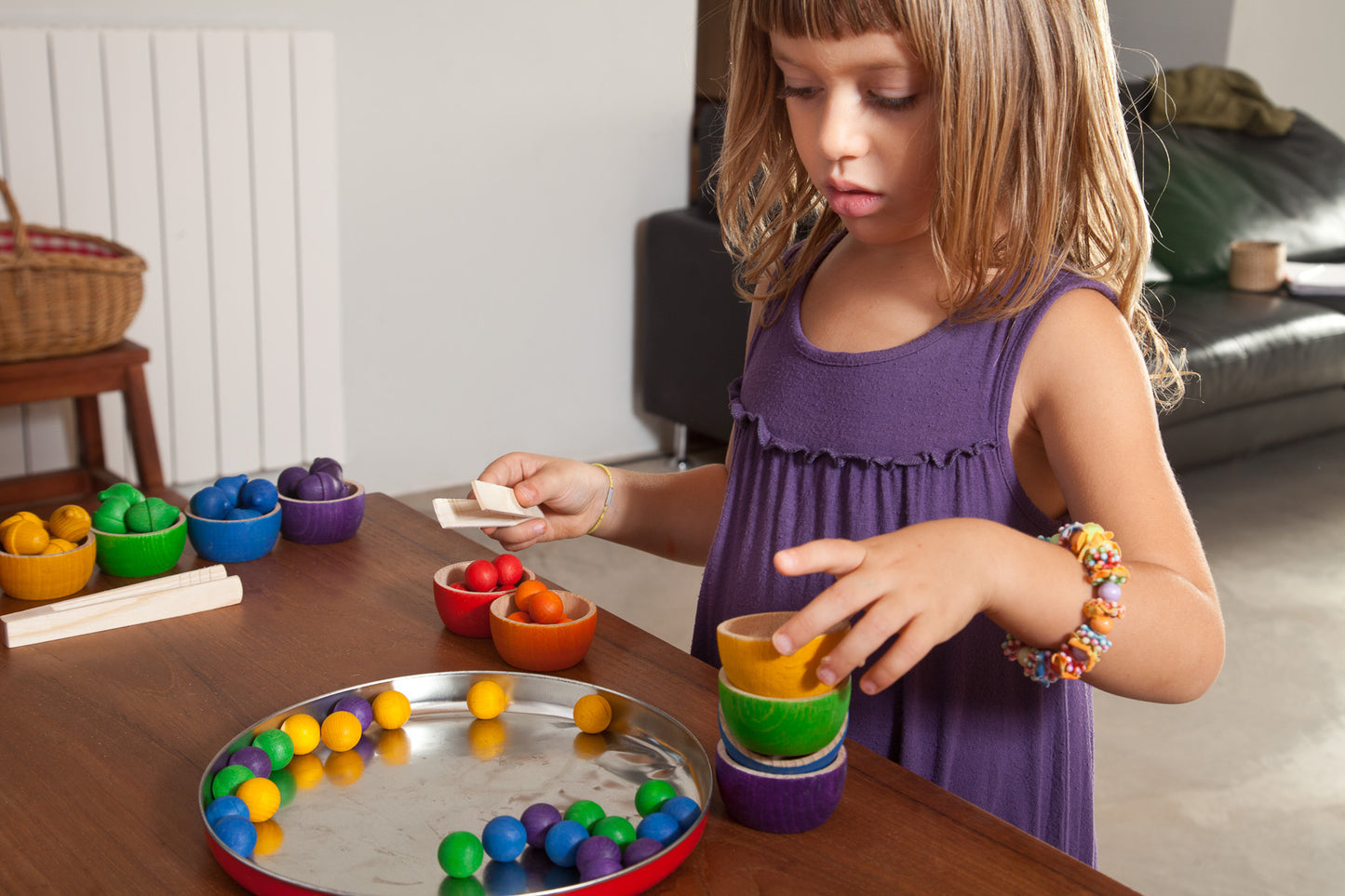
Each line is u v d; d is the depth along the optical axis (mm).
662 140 3201
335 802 672
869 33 696
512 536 917
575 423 3273
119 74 2398
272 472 2799
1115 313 802
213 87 2492
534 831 629
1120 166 809
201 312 2611
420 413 3016
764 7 732
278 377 2738
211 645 844
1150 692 687
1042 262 781
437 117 2846
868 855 623
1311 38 4445
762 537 885
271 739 696
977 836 640
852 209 768
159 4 2502
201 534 979
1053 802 866
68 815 649
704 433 3217
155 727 738
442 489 3092
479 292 3020
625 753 727
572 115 3035
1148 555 721
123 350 2176
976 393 812
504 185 2982
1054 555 663
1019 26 742
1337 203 3742
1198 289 3334
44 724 741
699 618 938
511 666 818
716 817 654
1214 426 3012
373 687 758
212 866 609
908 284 855
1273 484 3252
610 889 579
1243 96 3869
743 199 937
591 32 3006
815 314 904
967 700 836
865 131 738
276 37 2527
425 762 715
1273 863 1709
